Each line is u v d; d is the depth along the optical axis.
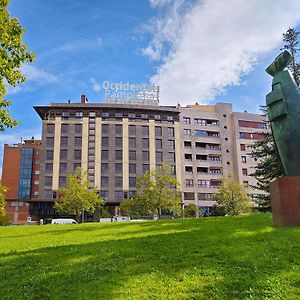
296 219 14.50
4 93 15.18
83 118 96.50
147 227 20.64
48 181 92.56
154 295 7.80
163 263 10.09
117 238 15.89
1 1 14.50
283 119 15.92
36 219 91.56
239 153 103.94
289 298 7.27
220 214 79.06
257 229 14.65
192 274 8.98
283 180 14.99
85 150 94.75
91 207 70.44
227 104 108.75
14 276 9.80
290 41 41.81
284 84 16.16
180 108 104.50
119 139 96.56
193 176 100.25
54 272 9.81
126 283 8.55
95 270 9.73
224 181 83.06
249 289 7.81
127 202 78.69
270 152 40.59
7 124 15.70
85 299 7.75
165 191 71.12
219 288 8.03
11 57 15.02
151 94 108.12
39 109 96.06
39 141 108.62
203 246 11.80
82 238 17.08
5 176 101.12
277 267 9.16
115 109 98.25
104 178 93.75
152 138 98.50
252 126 107.25
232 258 10.10
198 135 103.94
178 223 21.64
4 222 87.06
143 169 95.94
